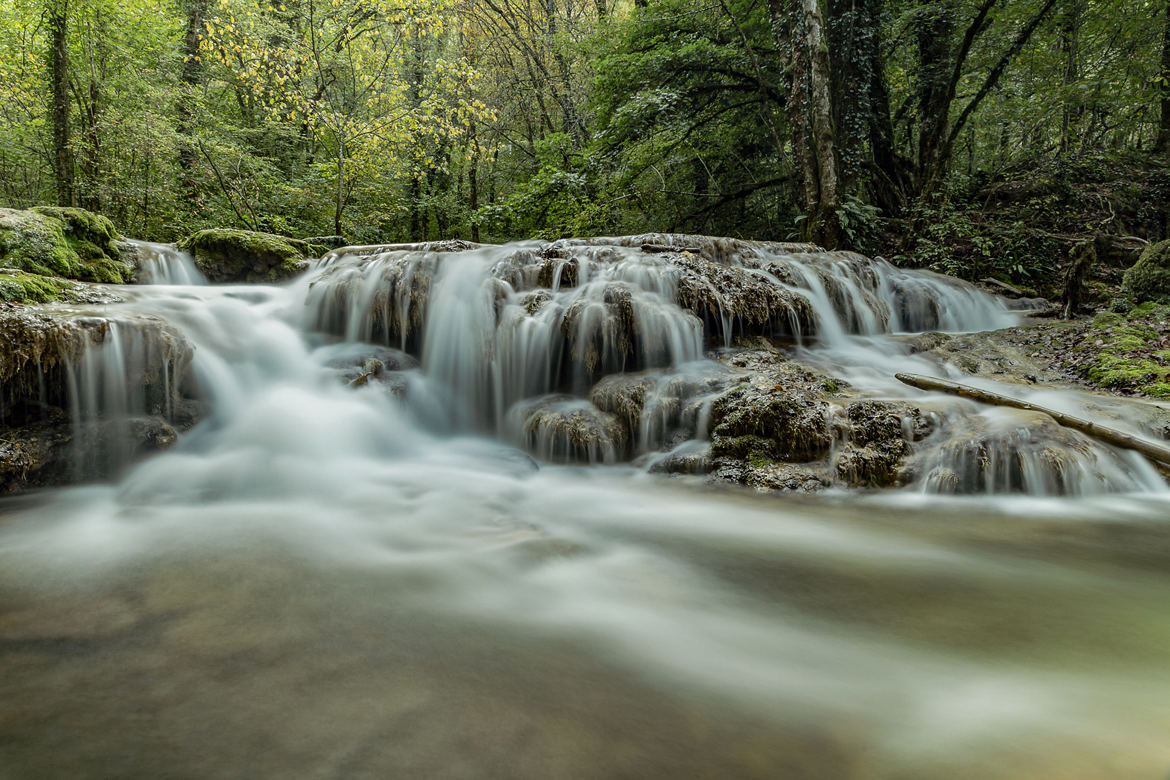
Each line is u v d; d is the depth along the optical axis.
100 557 3.21
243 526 3.74
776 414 4.76
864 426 4.68
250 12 13.69
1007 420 4.59
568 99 20.09
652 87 15.66
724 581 2.99
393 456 5.52
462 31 21.23
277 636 2.41
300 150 17.53
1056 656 2.29
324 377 6.20
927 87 14.20
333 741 1.76
